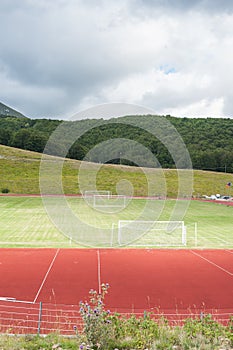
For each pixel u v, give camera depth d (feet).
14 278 32.65
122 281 32.32
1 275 33.63
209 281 32.73
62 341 18.63
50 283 31.27
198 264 39.19
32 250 45.57
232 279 33.47
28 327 20.95
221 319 23.21
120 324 19.65
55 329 20.52
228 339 18.93
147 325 19.75
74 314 23.20
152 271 35.94
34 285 30.60
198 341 18.74
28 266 37.19
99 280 32.48
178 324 21.65
